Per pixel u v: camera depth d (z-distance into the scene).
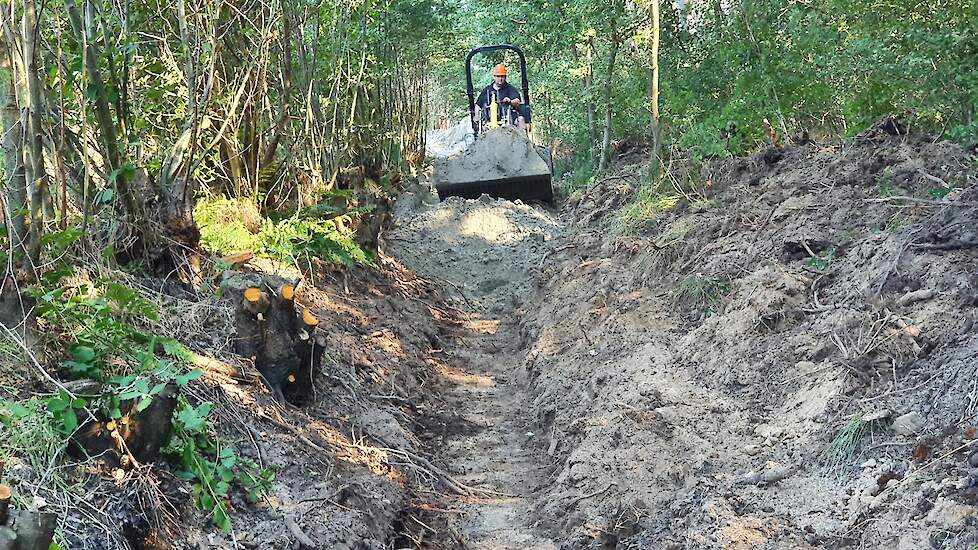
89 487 4.25
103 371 4.94
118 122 6.92
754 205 8.95
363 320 9.16
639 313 8.34
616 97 16.47
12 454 4.12
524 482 6.69
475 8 25.11
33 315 4.74
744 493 5.17
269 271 8.50
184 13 7.47
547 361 8.57
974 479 4.34
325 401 6.86
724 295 7.74
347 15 12.02
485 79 30.31
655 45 11.76
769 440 5.75
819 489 5.03
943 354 5.45
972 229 6.30
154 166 7.20
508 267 13.68
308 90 10.82
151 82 7.96
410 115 22.88
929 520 4.32
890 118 8.90
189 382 5.47
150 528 4.31
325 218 10.57
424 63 23.52
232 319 6.65
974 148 7.68
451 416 8.05
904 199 7.20
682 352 7.26
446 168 17.36
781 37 10.57
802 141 10.59
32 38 4.99
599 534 5.39
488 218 15.44
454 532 5.87
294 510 5.12
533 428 7.75
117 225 6.61
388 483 6.02
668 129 13.01
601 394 7.07
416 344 9.61
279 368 6.43
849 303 6.45
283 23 9.85
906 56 7.72
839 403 5.58
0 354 4.61
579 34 16.92
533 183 17.17
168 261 7.09
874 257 6.70
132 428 4.55
